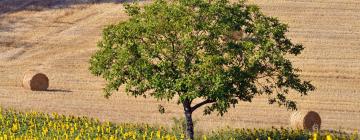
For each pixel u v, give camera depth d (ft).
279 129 121.70
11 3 225.35
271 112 134.31
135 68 96.63
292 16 200.54
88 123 118.93
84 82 160.66
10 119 121.60
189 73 95.91
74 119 121.80
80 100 143.74
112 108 136.98
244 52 96.89
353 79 159.84
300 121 122.31
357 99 146.10
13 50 188.96
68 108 136.56
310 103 141.79
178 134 110.22
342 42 183.83
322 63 169.89
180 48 97.55
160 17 97.55
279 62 97.09
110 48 100.68
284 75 99.30
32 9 219.20
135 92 99.55
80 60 178.91
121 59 97.91
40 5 222.07
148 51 97.66
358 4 209.15
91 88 155.33
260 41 98.07
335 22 196.95
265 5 208.23
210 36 97.04
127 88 98.94
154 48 96.73
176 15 96.84
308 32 190.49
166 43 96.32
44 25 207.00
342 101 144.36
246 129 118.52
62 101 142.61
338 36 187.93
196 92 93.91
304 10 204.74
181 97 94.79
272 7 206.80
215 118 128.16
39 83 153.17
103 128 113.91
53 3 223.10
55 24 207.41
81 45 191.01
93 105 139.54
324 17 200.23
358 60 172.65
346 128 124.16
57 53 185.37
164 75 96.02
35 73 153.28
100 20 207.41
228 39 99.09
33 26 206.39
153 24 96.07
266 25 99.40
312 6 207.62
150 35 97.71
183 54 96.89
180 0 98.84
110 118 128.26
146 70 95.91
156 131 112.88
